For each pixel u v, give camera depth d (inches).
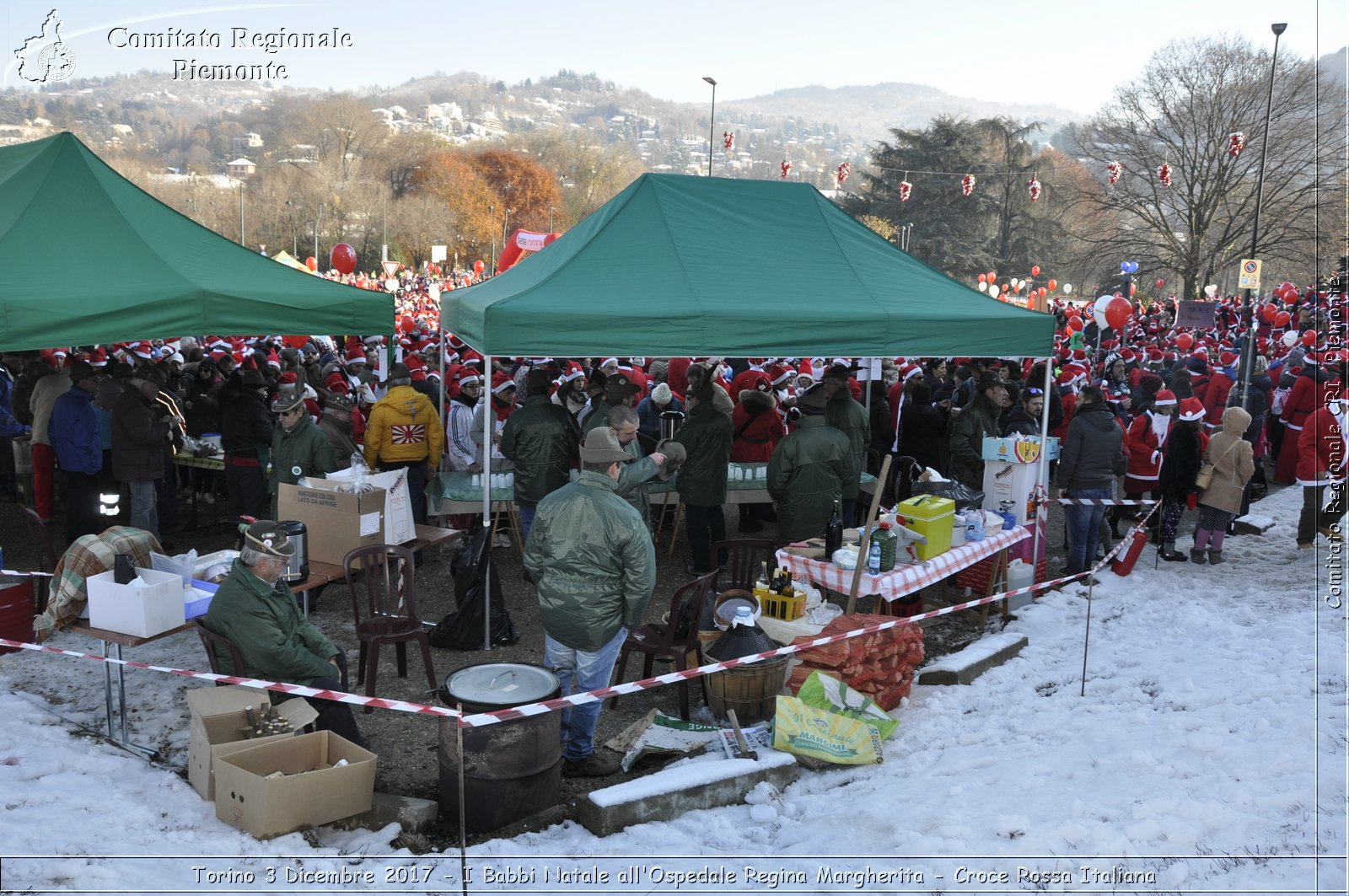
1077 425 340.5
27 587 245.6
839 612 254.8
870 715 218.5
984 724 225.5
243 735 182.5
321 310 297.6
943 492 292.4
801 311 263.0
